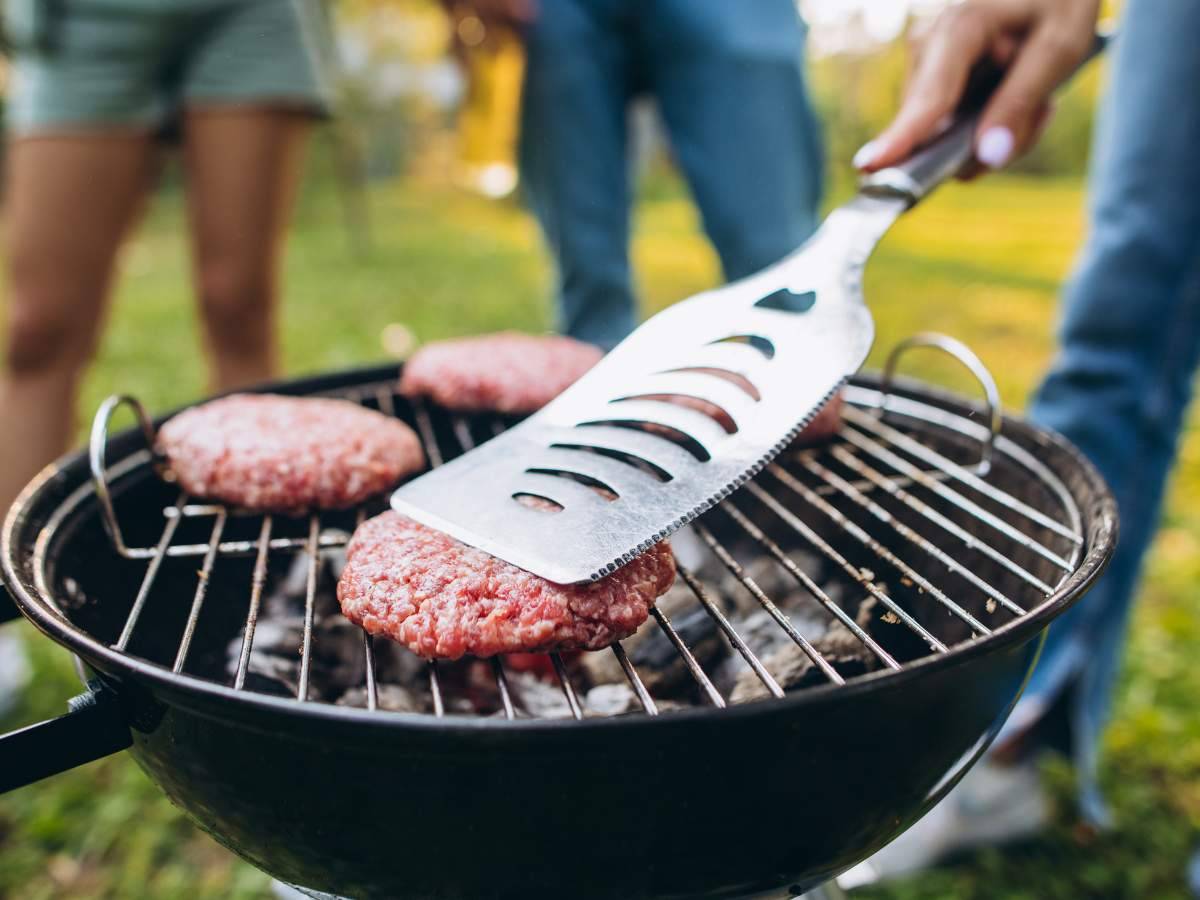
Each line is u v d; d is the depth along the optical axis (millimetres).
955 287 5414
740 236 2102
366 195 9266
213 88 1912
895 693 676
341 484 1102
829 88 6848
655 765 650
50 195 1786
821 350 972
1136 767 1760
